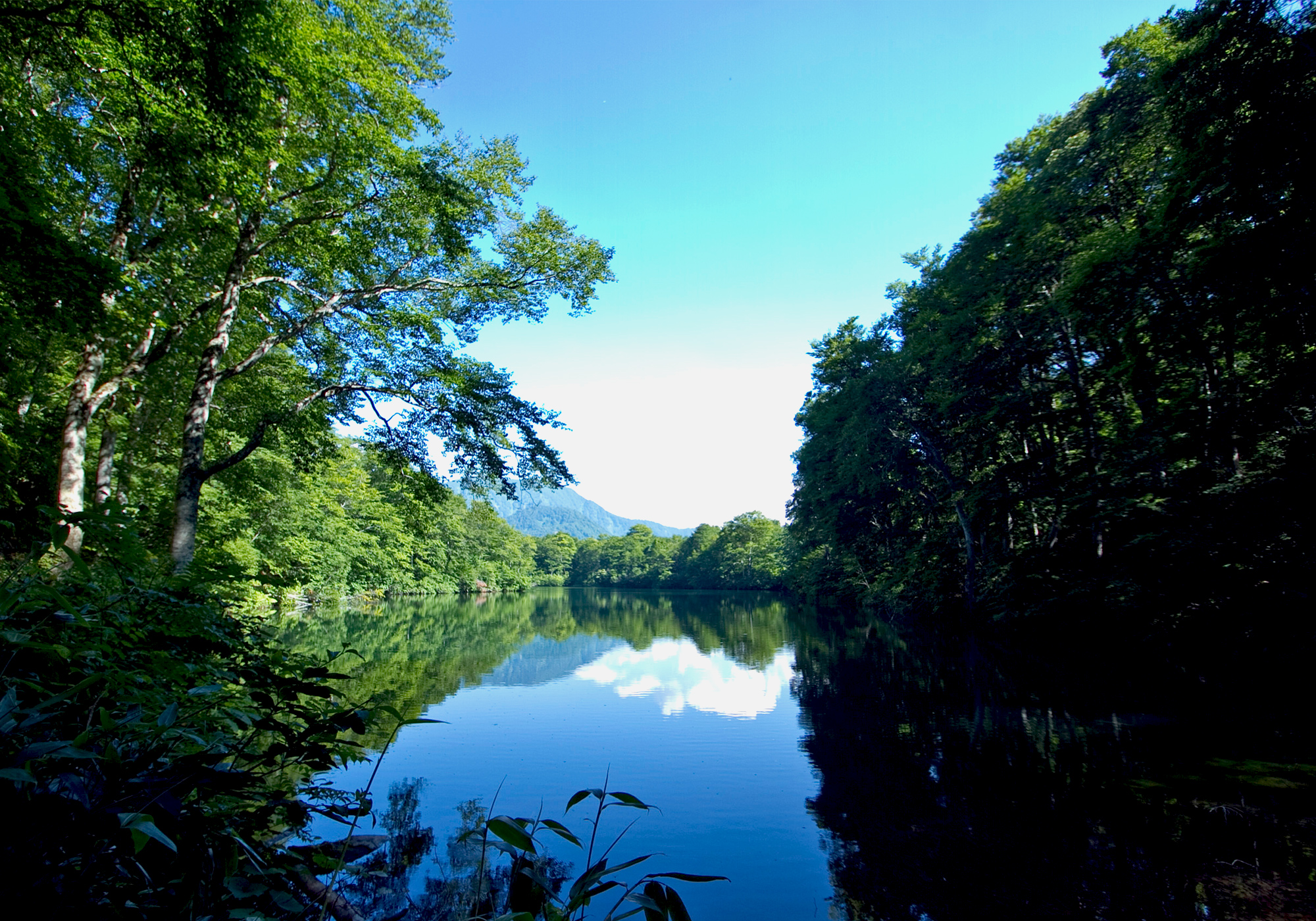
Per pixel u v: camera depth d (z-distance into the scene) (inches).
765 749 363.6
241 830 79.0
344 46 366.3
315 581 1255.5
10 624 72.7
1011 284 839.7
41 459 423.2
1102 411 844.6
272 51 303.0
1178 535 553.3
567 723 421.4
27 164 270.1
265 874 73.3
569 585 4596.5
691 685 564.7
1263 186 473.1
